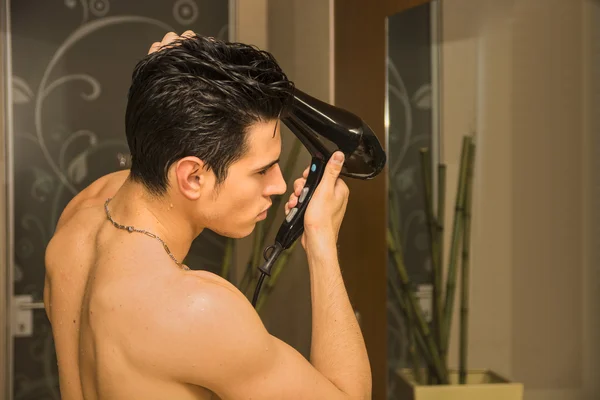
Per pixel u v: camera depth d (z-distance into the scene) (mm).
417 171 1962
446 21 1906
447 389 1947
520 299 1907
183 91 773
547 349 1913
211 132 781
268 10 2455
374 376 2053
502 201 1902
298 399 802
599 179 1890
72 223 921
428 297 1963
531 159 1890
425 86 1944
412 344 1988
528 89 1880
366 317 2084
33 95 2334
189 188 801
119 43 2385
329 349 903
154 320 760
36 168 2344
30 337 2348
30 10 2322
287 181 2252
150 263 795
